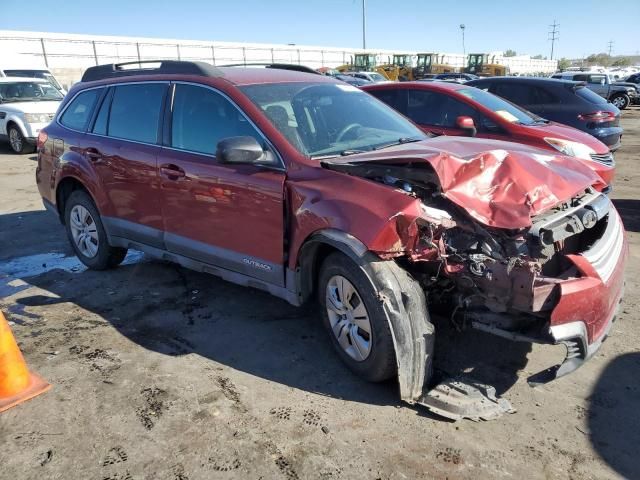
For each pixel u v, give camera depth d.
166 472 2.66
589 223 3.32
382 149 3.72
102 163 4.86
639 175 10.16
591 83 27.39
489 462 2.70
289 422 3.01
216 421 3.03
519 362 3.61
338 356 3.57
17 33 38.16
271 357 3.71
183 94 4.30
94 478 2.63
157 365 3.62
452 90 7.49
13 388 3.27
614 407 3.12
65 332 4.11
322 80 4.57
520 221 2.99
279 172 3.57
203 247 4.15
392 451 2.78
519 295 2.78
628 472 2.63
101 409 3.15
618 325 4.09
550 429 2.94
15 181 10.34
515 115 7.40
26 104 13.80
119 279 5.18
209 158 4.00
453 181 3.06
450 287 3.27
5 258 5.90
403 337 3.01
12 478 2.64
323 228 3.24
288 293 3.64
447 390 3.14
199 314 4.39
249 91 3.98
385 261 3.09
